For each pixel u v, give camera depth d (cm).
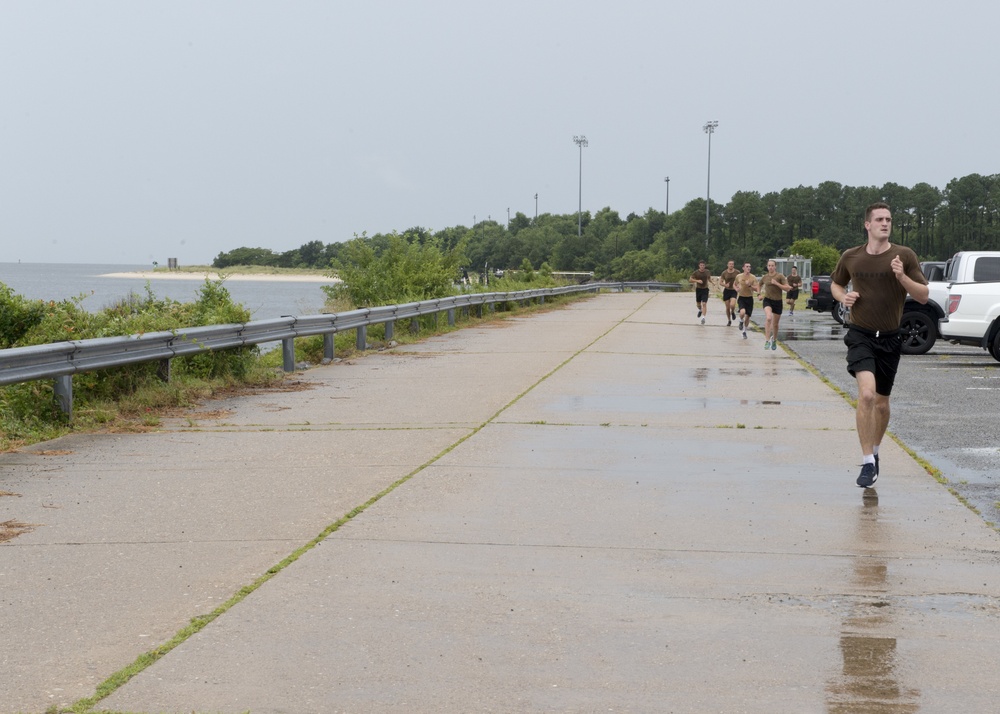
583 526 736
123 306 1767
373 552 668
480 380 1664
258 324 1670
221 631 523
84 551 673
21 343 1372
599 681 462
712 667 479
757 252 18375
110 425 1205
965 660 489
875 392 867
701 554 668
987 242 17925
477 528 729
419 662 484
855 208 18638
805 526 739
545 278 5344
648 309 4334
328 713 429
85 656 491
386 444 1074
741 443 1078
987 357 2164
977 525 744
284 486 870
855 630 529
